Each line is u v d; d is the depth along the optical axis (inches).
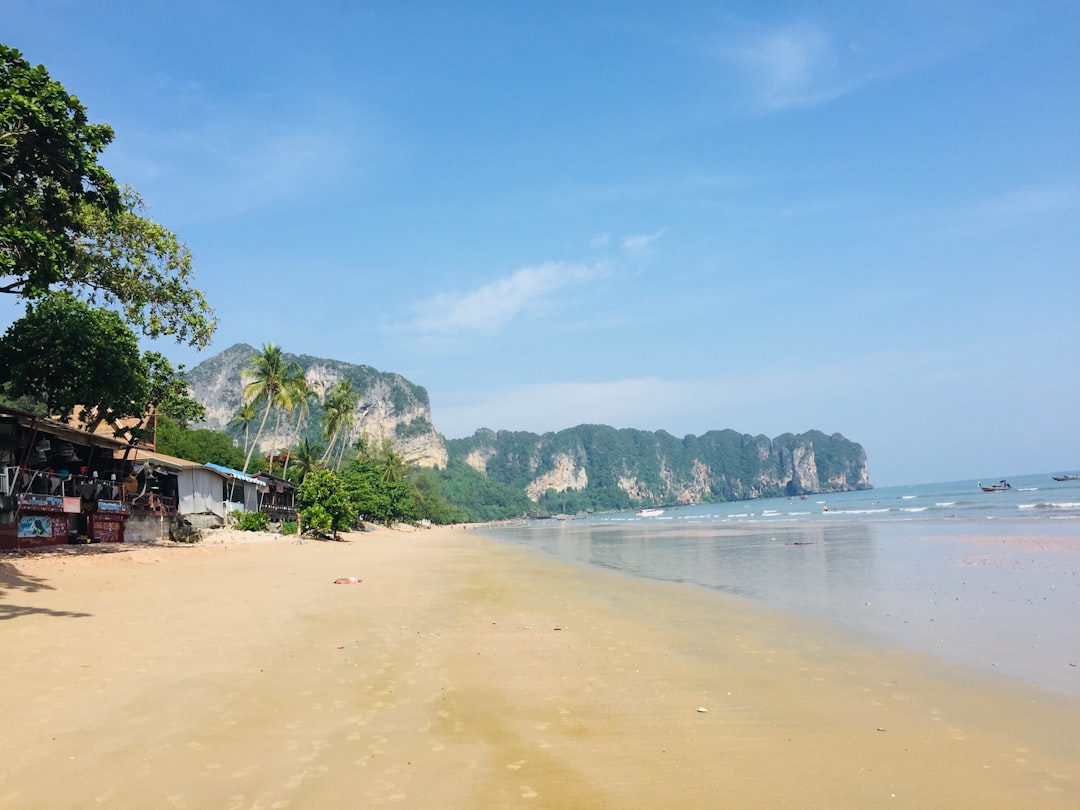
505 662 382.9
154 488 1325.0
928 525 1684.3
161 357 1289.4
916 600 585.3
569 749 249.8
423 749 246.2
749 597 642.8
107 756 227.8
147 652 371.2
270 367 2349.9
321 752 239.8
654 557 1202.6
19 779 207.8
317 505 1919.3
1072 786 218.5
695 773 229.1
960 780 224.1
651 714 291.7
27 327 952.3
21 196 639.8
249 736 252.2
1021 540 1128.8
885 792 215.0
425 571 970.7
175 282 1052.5
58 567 687.1
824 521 2337.6
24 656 349.4
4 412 832.3
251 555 1119.6
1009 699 310.8
